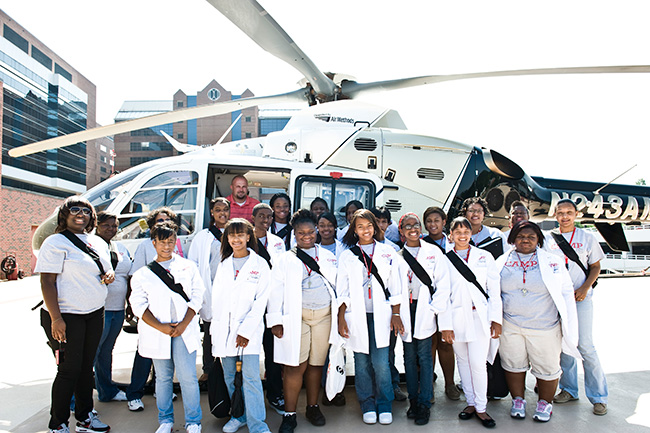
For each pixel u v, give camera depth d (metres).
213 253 3.80
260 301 3.17
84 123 53.53
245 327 3.08
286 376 3.29
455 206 5.94
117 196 4.97
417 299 3.68
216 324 3.18
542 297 3.45
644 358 5.51
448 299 3.48
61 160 48.91
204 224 5.01
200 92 58.84
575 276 3.78
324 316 3.42
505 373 3.70
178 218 4.99
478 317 3.44
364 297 3.44
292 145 5.71
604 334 6.98
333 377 3.34
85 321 3.18
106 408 3.74
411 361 3.59
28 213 25.64
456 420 3.52
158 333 3.06
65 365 3.05
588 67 5.04
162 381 3.12
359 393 3.52
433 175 5.90
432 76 5.70
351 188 5.48
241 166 5.28
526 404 3.93
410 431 3.31
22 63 43.59
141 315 3.04
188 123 59.22
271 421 3.51
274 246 3.80
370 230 3.48
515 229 3.61
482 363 3.41
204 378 4.09
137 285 3.09
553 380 3.47
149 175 5.07
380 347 3.38
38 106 46.09
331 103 6.04
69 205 3.17
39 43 46.50
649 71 5.04
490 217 6.17
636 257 27.16
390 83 6.07
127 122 5.21
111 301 3.77
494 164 6.07
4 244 23.80
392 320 3.42
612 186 7.02
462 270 3.49
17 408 3.82
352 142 5.75
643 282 18.42
